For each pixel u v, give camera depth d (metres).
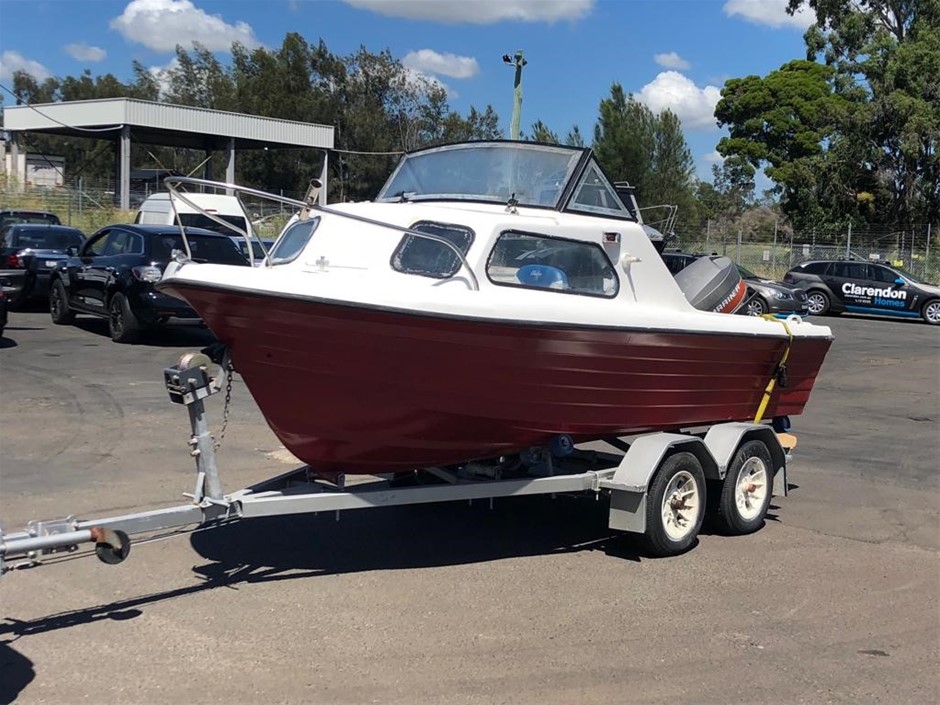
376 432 5.68
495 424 5.88
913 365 17.09
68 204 36.12
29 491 7.11
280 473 7.93
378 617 5.10
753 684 4.43
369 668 4.46
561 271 6.04
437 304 5.20
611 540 6.73
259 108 66.31
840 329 23.95
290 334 5.19
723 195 75.00
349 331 5.14
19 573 5.60
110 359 13.26
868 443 10.45
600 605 5.41
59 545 4.37
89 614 5.03
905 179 41.03
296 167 66.56
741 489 6.97
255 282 5.04
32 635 4.74
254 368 5.47
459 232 5.75
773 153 50.75
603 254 6.27
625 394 6.27
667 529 6.29
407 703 4.12
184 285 5.07
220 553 6.10
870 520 7.46
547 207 6.62
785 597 5.65
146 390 11.16
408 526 6.90
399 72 71.81
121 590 5.39
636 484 6.06
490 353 5.50
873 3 46.53
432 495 5.84
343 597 5.39
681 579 5.92
